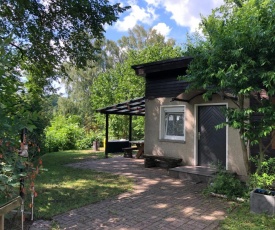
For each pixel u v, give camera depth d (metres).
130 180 6.55
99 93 20.56
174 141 8.16
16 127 3.20
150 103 8.91
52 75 10.52
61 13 8.25
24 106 3.59
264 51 4.08
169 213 4.18
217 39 4.54
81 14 8.26
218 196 5.07
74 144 15.79
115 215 4.07
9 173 3.26
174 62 7.78
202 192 5.37
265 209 4.05
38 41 8.91
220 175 5.57
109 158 10.91
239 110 4.57
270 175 4.70
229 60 4.46
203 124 7.60
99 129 21.30
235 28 4.55
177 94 8.09
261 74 4.02
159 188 5.77
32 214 3.78
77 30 8.89
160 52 18.30
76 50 9.51
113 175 7.18
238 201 4.79
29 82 9.77
